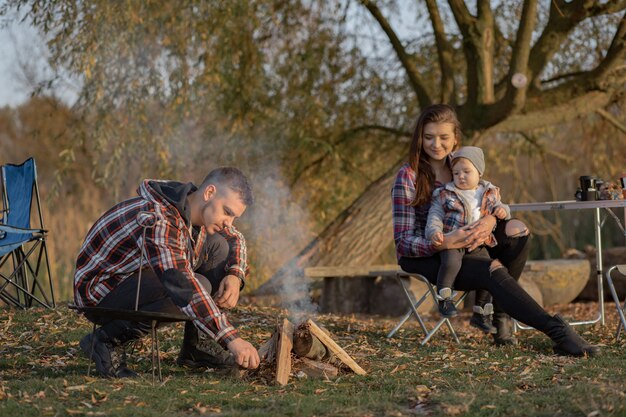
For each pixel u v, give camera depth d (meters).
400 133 9.90
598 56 9.52
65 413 2.88
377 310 7.62
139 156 8.99
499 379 3.54
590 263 8.48
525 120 8.78
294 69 9.45
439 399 3.09
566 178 12.17
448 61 8.89
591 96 8.89
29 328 4.93
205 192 3.39
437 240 4.06
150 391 3.26
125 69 8.23
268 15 8.87
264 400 3.12
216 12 8.18
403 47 9.16
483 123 8.40
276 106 9.38
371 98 10.04
